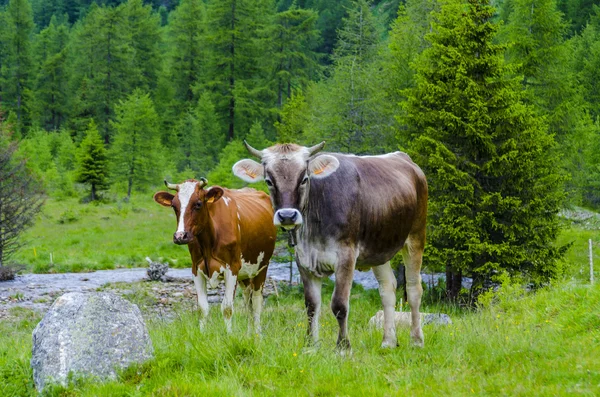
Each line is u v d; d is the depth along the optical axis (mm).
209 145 66125
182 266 26375
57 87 87750
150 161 58688
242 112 73750
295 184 6629
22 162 22188
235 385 5879
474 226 17562
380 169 7797
